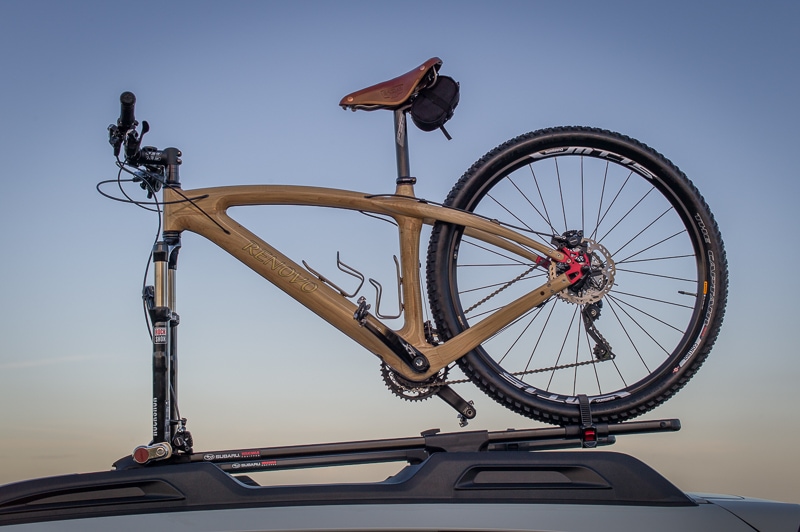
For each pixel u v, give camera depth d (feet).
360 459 8.38
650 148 9.86
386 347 9.57
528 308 9.77
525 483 6.36
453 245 9.88
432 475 6.31
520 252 10.25
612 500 6.23
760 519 5.90
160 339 8.84
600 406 9.68
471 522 5.79
